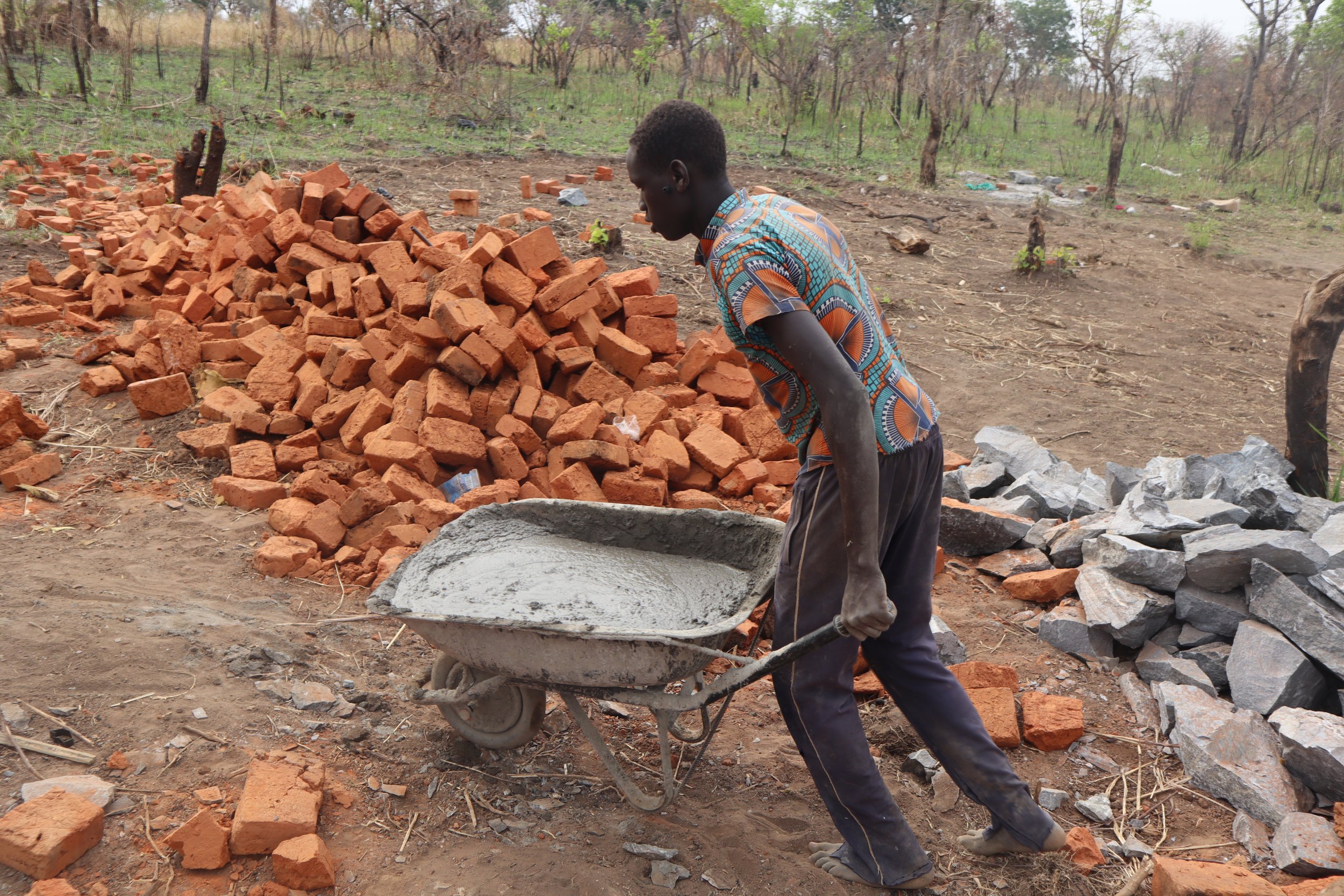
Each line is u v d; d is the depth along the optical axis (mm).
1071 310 10305
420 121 16172
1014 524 4770
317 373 5438
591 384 5492
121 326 6902
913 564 2605
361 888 2566
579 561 3242
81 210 9289
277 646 3539
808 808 3104
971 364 8484
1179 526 4203
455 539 3215
